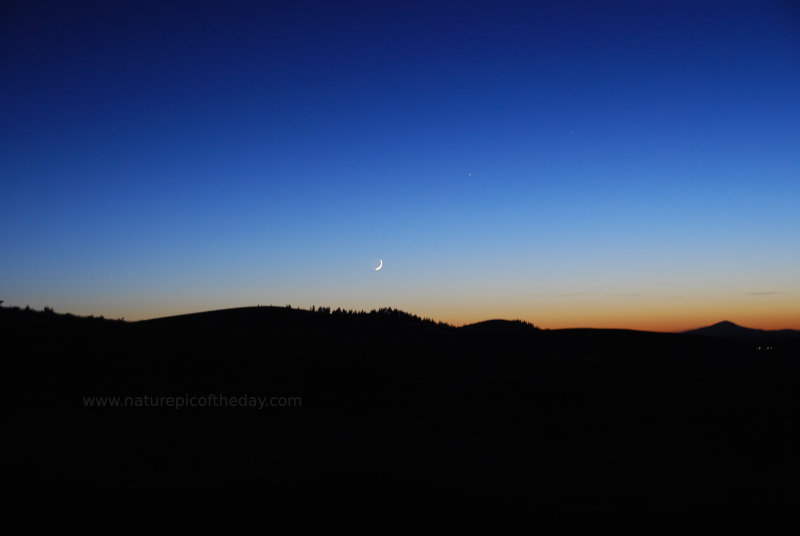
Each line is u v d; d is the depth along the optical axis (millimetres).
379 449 14250
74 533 8469
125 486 10539
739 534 9961
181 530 8812
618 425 18797
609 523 10133
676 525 10234
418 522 9656
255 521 9305
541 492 11648
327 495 10617
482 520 9914
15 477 10586
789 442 17781
